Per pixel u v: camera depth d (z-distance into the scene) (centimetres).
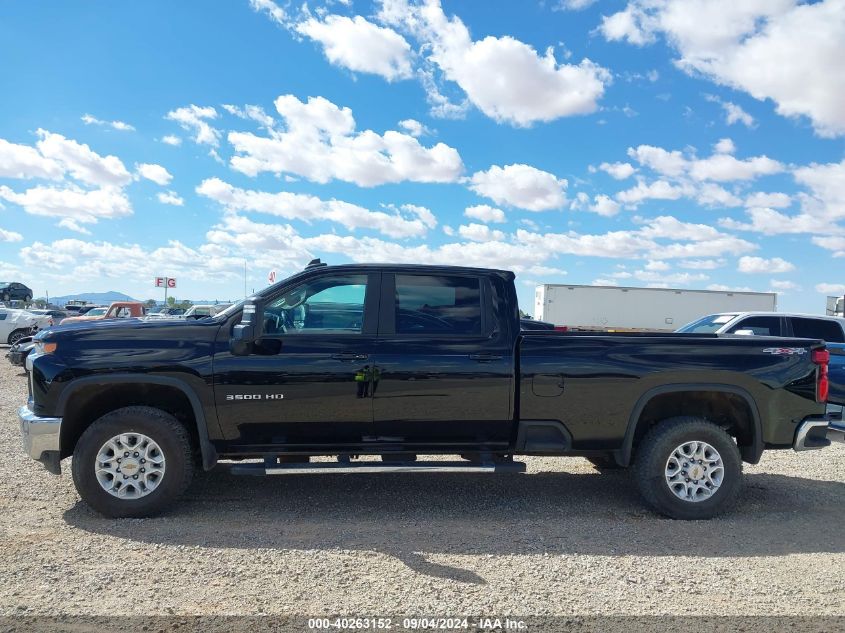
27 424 481
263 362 495
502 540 451
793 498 578
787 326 1071
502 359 513
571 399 514
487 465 514
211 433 495
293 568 392
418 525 482
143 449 487
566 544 446
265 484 595
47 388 480
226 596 352
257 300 484
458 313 525
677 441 512
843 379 786
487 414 512
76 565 391
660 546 446
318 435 507
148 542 434
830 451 803
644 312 2883
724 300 2878
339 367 499
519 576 386
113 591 356
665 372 519
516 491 589
